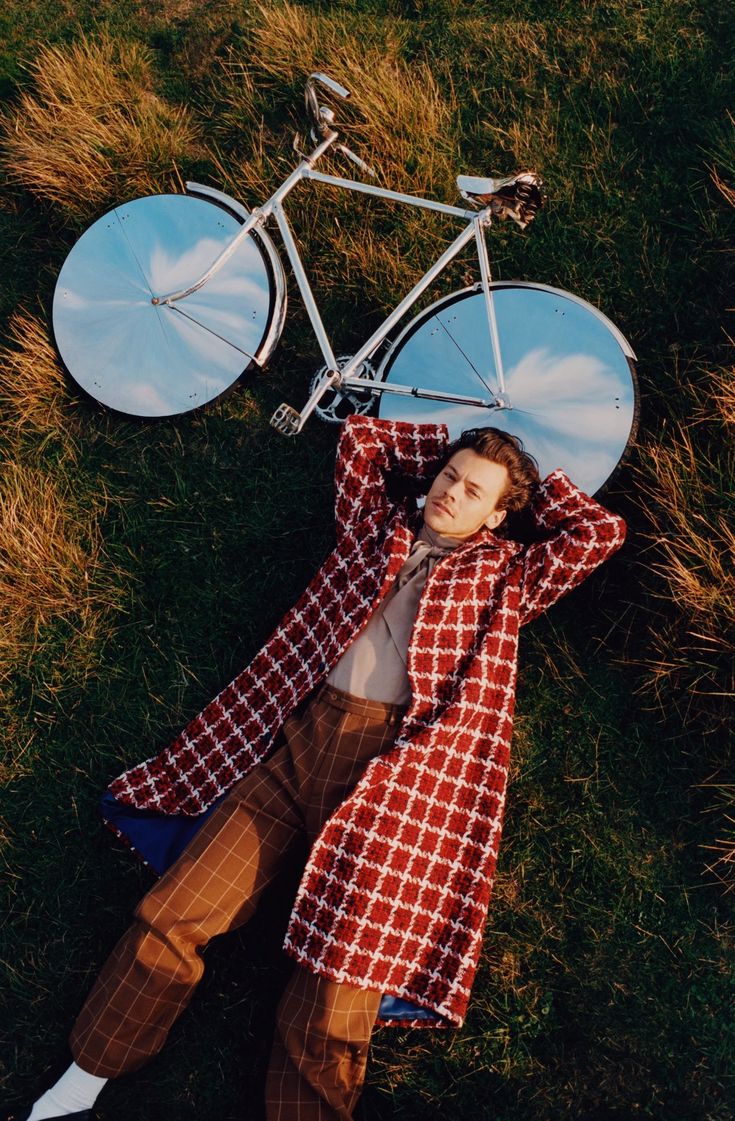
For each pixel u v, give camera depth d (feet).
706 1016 7.94
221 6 11.39
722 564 8.42
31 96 11.06
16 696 9.27
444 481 7.67
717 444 8.88
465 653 7.49
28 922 8.64
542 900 8.38
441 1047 8.05
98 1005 7.23
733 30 10.26
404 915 7.18
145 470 9.80
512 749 8.75
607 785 8.55
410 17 11.02
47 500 9.66
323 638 8.00
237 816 7.47
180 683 9.18
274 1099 6.90
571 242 9.84
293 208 10.22
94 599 9.41
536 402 8.71
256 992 8.27
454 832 7.41
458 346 9.02
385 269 9.89
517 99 10.45
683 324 9.46
